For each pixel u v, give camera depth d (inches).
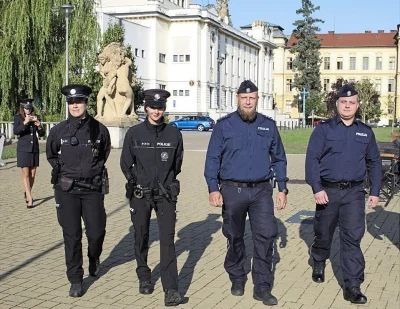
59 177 219.3
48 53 1200.8
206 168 215.6
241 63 3494.1
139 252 221.3
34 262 262.8
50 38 1199.6
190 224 355.6
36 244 297.3
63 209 219.0
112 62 973.2
